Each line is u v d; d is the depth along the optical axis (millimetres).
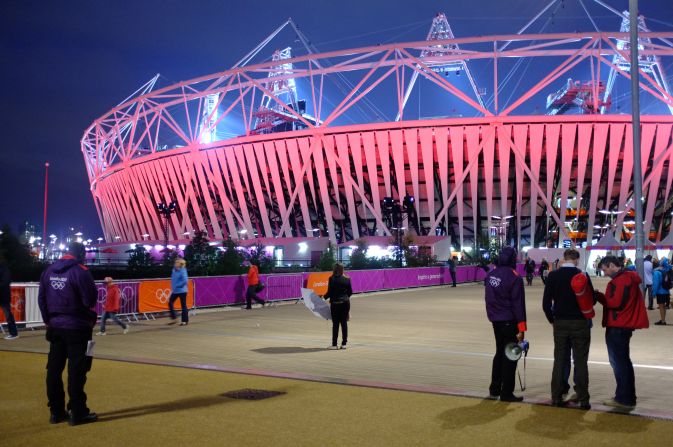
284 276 27047
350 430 6422
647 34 62312
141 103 86562
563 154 77000
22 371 10023
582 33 63531
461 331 16375
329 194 85375
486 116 75625
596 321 18969
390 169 81688
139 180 97875
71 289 6766
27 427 6590
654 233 82188
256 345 13438
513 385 7801
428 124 77125
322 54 68375
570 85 92875
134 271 36781
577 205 79750
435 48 67812
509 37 64188
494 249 68375
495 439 6117
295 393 8227
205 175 90312
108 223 114938
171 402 7691
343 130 79188
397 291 37000
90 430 6453
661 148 75188
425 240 65750
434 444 5949
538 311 22828
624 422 6781
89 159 116062
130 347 13078
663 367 10648
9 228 36469
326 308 13367
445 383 9062
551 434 6297
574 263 7730
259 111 104500
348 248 61094
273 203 88625
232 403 7621
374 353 12219
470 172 79062
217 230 90500
